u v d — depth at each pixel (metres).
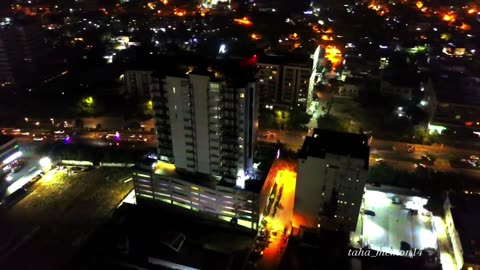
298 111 176.38
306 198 105.75
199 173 115.06
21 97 198.88
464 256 90.88
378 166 129.62
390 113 175.25
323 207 105.31
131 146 155.38
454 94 161.62
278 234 111.25
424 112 175.50
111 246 102.19
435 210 114.44
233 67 107.62
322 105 189.00
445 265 96.38
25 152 151.88
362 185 98.19
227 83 100.31
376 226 110.06
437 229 107.69
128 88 195.62
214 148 109.56
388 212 114.94
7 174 137.25
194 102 104.56
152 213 116.12
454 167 142.12
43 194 128.00
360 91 193.75
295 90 177.62
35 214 119.06
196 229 109.62
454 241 99.31
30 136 164.75
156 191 116.75
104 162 142.00
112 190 129.38
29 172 139.00
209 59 114.00
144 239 103.50
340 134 110.81
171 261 95.38
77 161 143.38
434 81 176.25
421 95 187.38
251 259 102.56
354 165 96.56
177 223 111.75
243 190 104.19
